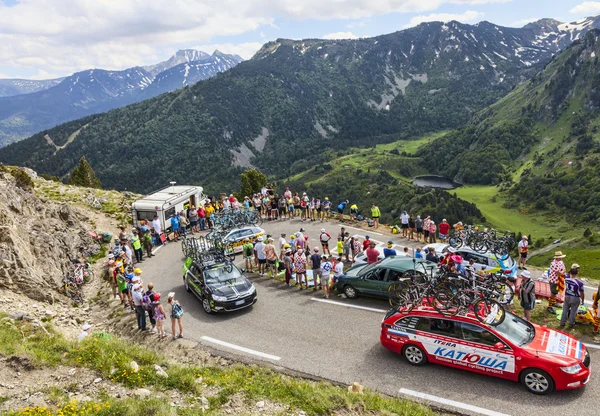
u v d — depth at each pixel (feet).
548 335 38.42
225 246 86.58
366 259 70.85
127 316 60.03
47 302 59.47
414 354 42.24
